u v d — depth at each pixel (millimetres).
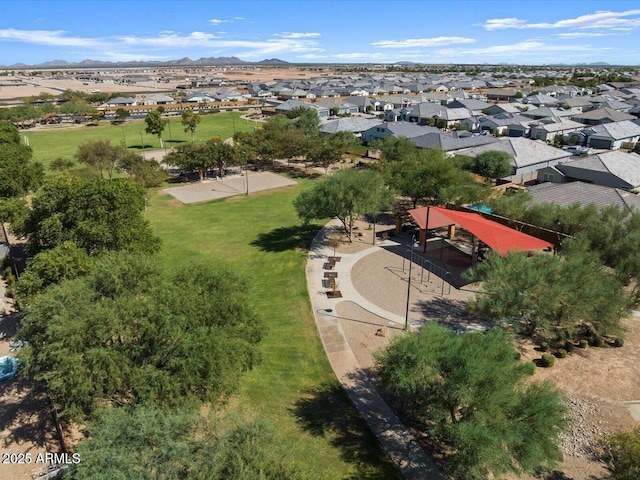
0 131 75062
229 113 163875
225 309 23594
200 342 20734
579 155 81875
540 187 53688
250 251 46750
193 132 119000
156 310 21250
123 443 16109
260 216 57969
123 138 113375
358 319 33531
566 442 21750
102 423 17734
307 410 24406
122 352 20562
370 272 41375
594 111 116938
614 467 19547
